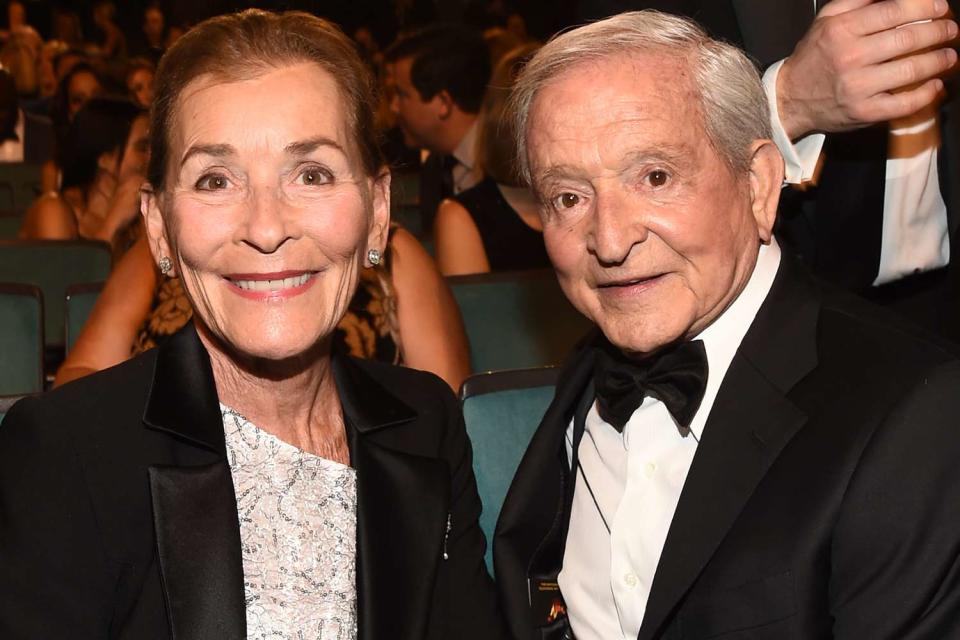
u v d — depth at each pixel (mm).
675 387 1676
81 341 2838
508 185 3904
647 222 1582
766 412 1620
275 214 1593
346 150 1646
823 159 2113
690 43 1608
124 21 15000
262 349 1630
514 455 2146
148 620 1591
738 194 1646
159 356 1722
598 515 1782
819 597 1541
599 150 1575
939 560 1488
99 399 1666
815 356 1649
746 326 1715
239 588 1597
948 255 2129
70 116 6910
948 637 1483
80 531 1587
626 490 1738
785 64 1988
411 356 2834
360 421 1807
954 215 2107
